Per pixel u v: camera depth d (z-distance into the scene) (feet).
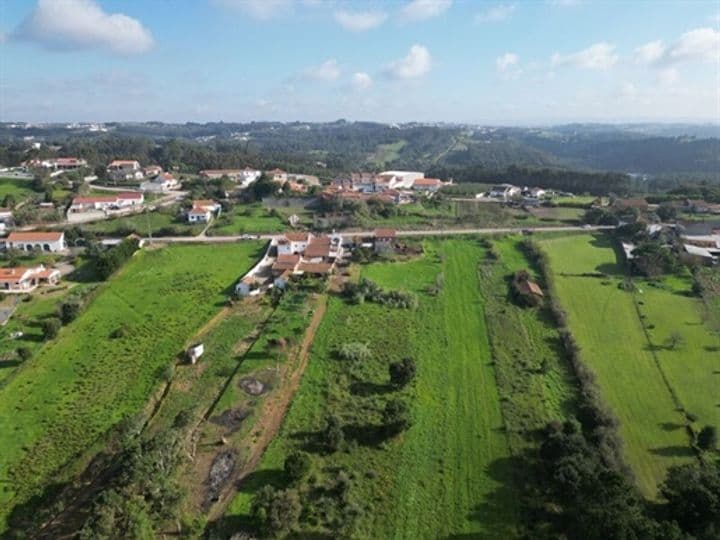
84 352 244.63
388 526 147.84
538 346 256.11
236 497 155.53
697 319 288.30
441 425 193.36
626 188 649.20
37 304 295.07
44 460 176.76
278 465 169.17
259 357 236.02
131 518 132.98
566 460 159.84
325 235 419.95
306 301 296.51
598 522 130.93
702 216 487.20
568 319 285.23
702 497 139.95
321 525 146.30
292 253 376.89
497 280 341.21
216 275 343.26
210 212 474.49
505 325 275.80
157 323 274.16
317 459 172.86
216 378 222.48
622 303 308.81
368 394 210.18
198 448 177.27
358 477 165.58
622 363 243.81
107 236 422.00
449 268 364.17
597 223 476.95
